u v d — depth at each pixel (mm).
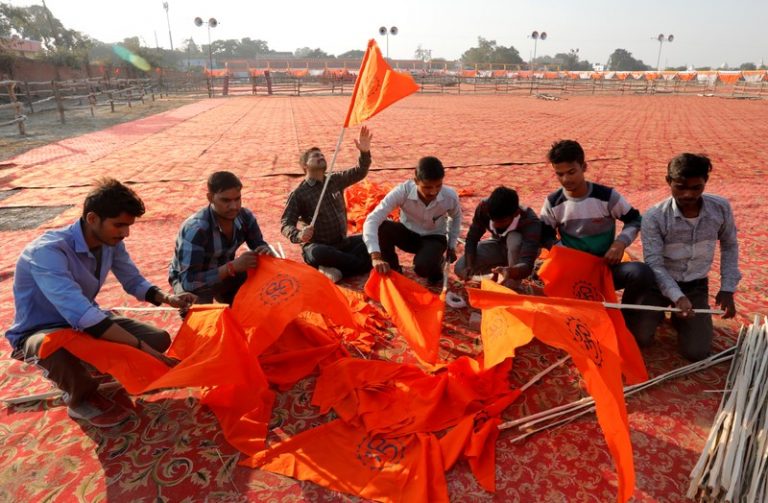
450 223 4434
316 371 3234
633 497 2305
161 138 14148
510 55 133500
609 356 2570
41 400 2994
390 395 2871
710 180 9016
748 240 5766
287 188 8289
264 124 17922
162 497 2309
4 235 5988
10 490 2354
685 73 48938
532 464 2494
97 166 10070
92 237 2779
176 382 2477
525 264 3699
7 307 4145
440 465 2398
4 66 27953
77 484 2389
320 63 83688
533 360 3389
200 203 7379
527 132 15898
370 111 3605
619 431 2156
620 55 164875
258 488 2352
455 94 41312
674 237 3312
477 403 2811
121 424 2791
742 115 21812
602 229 3719
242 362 2734
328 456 2506
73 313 2611
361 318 3818
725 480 2188
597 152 11977
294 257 5262
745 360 2957
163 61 61156
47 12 46562
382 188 7703
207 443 2648
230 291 3852
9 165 10039
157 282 4562
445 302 4051
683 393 3049
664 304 3383
